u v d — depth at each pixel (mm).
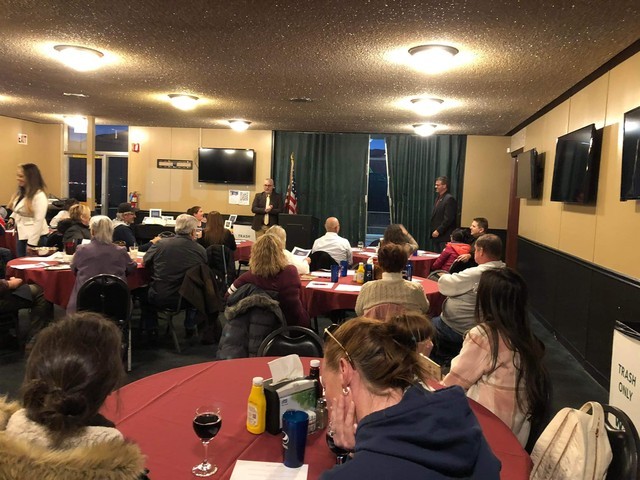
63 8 3260
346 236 8953
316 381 1638
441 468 892
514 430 1950
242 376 2068
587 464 1408
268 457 1435
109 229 4055
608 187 4051
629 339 2566
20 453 916
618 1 2834
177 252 4316
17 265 4484
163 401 1795
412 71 4434
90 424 1060
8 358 4066
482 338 1998
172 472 1342
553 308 5402
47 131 9258
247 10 3195
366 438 955
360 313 3074
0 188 8500
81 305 3625
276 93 5621
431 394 1008
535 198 6371
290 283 3266
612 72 4051
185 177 9156
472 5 2957
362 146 8789
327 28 3459
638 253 3467
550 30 3318
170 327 4410
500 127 7562
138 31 3680
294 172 8922
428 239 8758
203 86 5422
